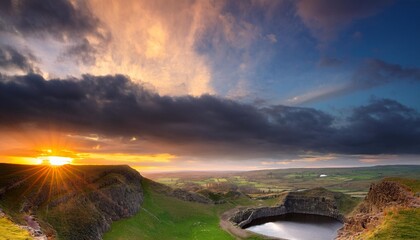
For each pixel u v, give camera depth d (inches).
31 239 2657.5
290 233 7815.0
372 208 5792.3
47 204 4483.3
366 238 3262.8
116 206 5989.2
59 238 3814.0
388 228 3243.1
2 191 4111.7
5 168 5625.0
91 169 7362.2
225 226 7224.4
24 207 3993.6
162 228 6461.6
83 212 4817.9
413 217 3479.3
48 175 5565.9
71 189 5378.9
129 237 5177.2
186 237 6072.8
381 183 5964.6
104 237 4746.6
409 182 5251.0
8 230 2765.7
